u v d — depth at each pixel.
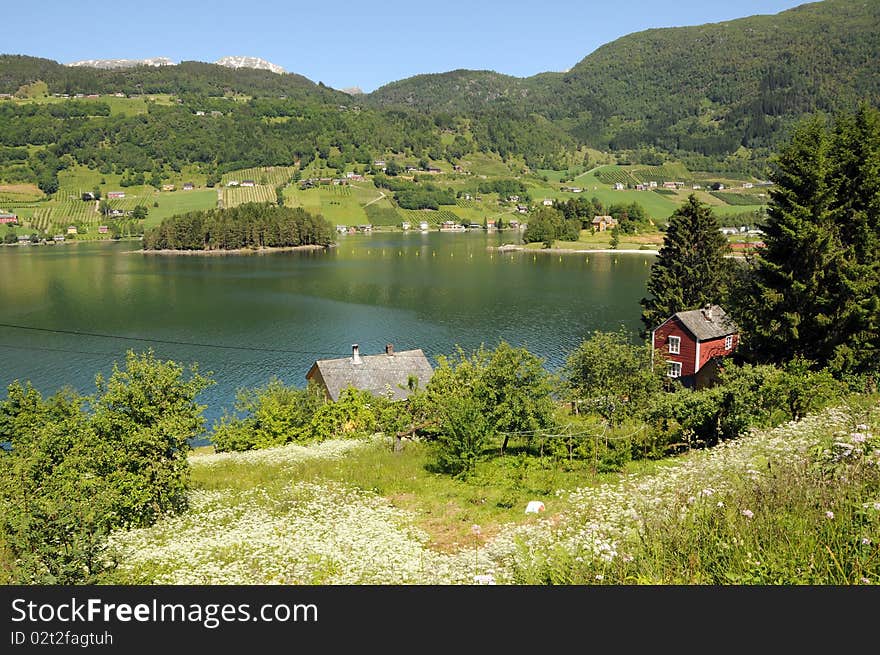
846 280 32.50
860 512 8.47
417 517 18.83
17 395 38.59
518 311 102.88
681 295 63.75
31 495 17.41
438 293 123.00
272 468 27.34
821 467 10.34
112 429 20.94
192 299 115.25
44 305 108.75
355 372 48.59
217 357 74.31
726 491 10.95
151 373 21.55
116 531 17.84
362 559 13.82
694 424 25.05
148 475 19.86
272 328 90.25
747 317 36.97
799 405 22.38
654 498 11.81
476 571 11.51
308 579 12.80
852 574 7.81
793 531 8.77
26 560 13.00
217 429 38.00
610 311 102.19
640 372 34.34
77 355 74.25
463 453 23.80
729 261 63.69
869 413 14.52
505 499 19.94
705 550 9.11
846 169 36.09
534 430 26.53
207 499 21.53
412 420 34.31
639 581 8.88
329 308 106.25
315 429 37.00
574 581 9.59
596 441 24.41
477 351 37.53
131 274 153.50
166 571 14.13
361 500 20.64
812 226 33.75
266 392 39.66
